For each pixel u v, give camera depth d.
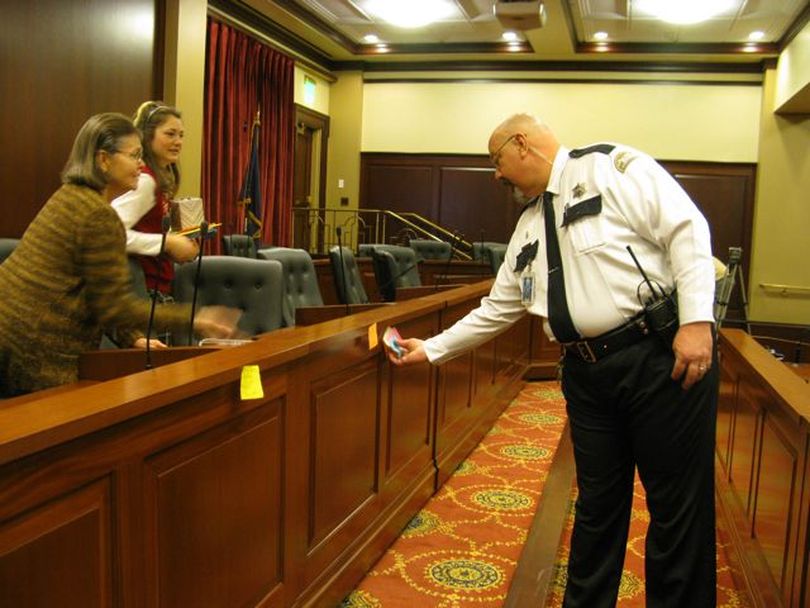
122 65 4.88
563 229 1.80
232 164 8.23
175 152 2.45
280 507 1.79
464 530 2.80
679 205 1.65
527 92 9.98
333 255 3.75
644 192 1.68
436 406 3.18
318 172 10.44
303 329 2.09
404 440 2.77
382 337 2.42
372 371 2.39
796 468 1.77
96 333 1.80
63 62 4.43
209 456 1.46
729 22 8.27
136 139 1.82
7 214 4.14
